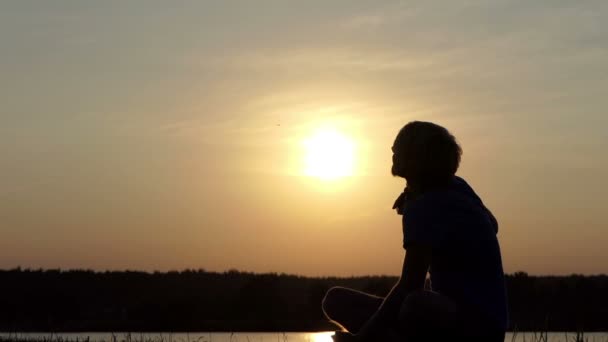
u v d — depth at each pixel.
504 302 4.66
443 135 4.74
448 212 4.62
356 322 4.90
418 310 4.55
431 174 4.73
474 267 4.63
